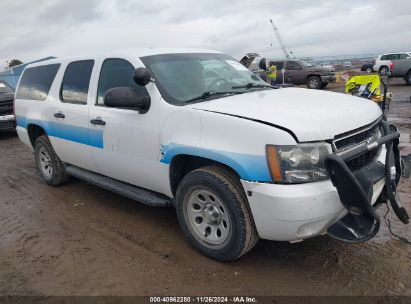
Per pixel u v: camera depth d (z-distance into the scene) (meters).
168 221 4.55
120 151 4.23
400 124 9.62
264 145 3.02
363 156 3.34
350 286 3.16
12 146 10.09
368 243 3.81
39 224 4.72
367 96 8.54
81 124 4.73
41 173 6.17
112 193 5.61
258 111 3.27
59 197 5.59
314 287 3.17
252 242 3.32
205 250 3.62
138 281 3.38
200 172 3.45
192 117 3.48
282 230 3.06
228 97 3.83
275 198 2.96
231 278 3.34
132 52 4.34
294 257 3.62
